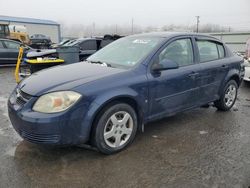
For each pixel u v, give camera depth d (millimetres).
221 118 4730
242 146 3564
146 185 2664
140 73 3443
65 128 2844
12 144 3518
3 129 4047
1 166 2963
